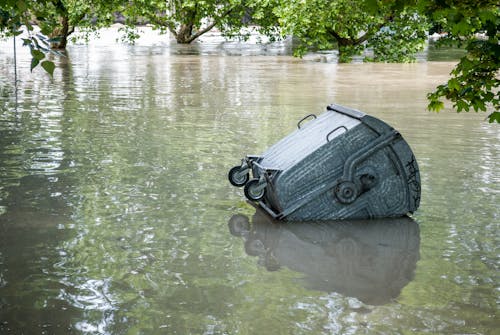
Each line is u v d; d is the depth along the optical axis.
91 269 5.17
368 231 6.29
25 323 4.25
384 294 4.80
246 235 6.11
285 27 27.17
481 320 4.38
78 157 8.95
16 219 6.35
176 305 4.55
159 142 10.05
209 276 5.09
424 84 18.59
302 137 7.15
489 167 8.75
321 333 4.16
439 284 5.00
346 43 27.72
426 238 6.09
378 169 6.64
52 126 11.26
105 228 6.16
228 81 19.11
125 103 14.32
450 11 4.00
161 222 6.38
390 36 26.73
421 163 8.93
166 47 33.84
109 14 34.94
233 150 9.54
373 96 15.96
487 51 4.84
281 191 6.55
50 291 4.74
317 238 6.08
